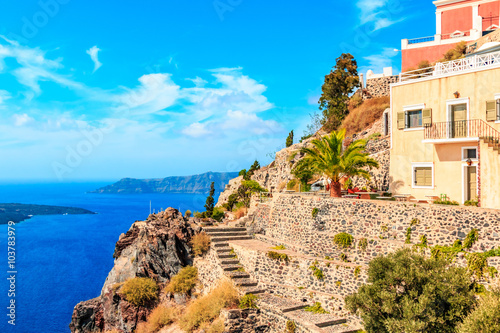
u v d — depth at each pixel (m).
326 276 20.77
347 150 24.03
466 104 21.94
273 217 27.38
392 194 25.05
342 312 19.50
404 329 13.90
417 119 24.20
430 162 23.30
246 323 21.16
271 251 23.55
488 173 19.28
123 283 28.81
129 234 32.50
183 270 27.62
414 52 43.47
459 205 19.89
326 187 29.03
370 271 16.06
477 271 16.30
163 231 29.25
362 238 20.77
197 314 22.73
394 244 19.45
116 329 28.03
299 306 20.70
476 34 39.81
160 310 25.91
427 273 14.84
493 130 20.70
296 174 26.14
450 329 14.20
